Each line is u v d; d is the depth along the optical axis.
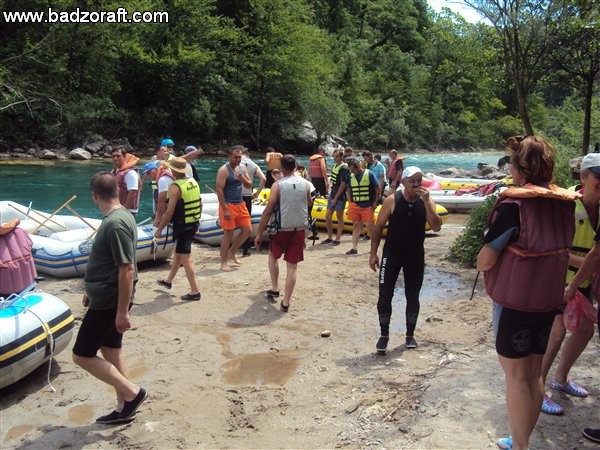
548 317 2.94
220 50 37.34
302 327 5.75
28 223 9.08
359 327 5.75
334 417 3.89
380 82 54.25
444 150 56.78
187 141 36.12
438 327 5.66
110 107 30.20
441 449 3.37
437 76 59.22
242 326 5.75
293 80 38.09
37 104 27.38
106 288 3.56
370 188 9.16
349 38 55.69
